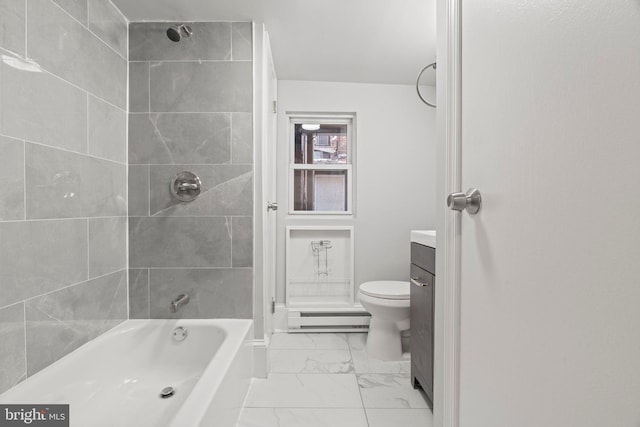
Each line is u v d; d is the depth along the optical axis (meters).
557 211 0.48
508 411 0.60
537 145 0.52
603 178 0.40
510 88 0.60
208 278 1.83
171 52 1.79
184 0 1.62
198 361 1.73
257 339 1.85
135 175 1.80
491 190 0.66
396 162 2.69
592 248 0.41
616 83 0.38
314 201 2.77
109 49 1.61
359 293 2.14
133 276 1.81
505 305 0.61
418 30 1.91
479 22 0.72
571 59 0.45
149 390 1.57
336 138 2.77
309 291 2.69
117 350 1.58
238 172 1.82
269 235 2.21
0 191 1.02
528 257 0.54
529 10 0.54
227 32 1.81
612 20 0.38
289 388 1.72
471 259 0.75
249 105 1.81
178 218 1.82
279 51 2.17
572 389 0.45
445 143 0.90
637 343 0.36
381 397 1.64
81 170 1.40
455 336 0.82
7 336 1.06
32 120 1.14
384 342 2.06
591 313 0.42
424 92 2.71
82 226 1.42
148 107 1.79
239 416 1.48
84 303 1.43
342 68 2.42
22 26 1.10
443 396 0.91
